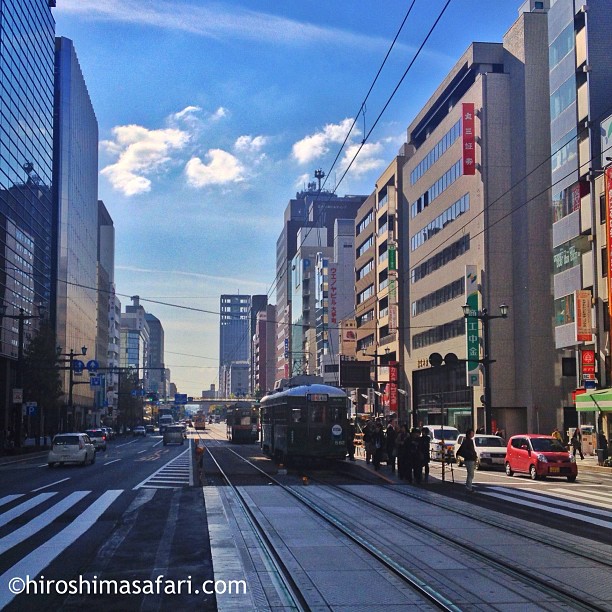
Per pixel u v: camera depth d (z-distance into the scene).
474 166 55.41
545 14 54.34
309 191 167.38
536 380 51.31
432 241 65.81
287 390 35.12
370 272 88.38
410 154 76.88
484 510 17.16
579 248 43.94
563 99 46.25
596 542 12.65
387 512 16.73
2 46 62.12
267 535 13.34
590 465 37.00
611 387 39.28
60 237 91.50
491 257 54.09
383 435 31.36
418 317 69.94
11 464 40.22
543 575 9.93
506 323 53.91
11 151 66.56
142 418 146.00
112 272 157.75
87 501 19.25
